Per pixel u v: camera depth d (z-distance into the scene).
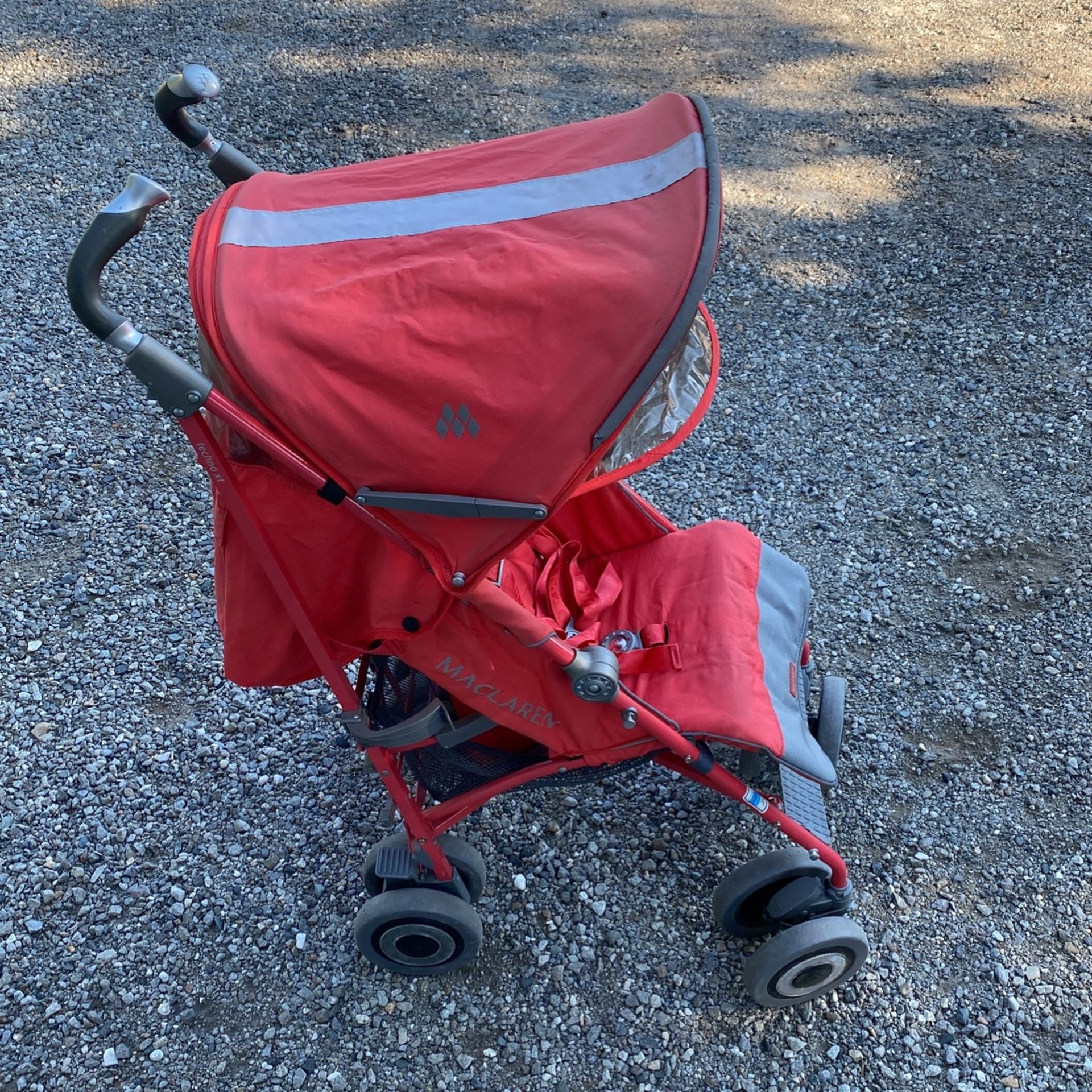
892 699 3.99
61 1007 3.10
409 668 3.04
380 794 3.66
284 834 3.55
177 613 4.21
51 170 6.53
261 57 7.91
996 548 4.55
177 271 5.80
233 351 2.05
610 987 3.20
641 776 3.77
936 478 4.89
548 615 3.14
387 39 8.33
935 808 3.65
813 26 8.80
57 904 3.33
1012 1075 2.99
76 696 3.89
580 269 2.09
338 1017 3.12
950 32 8.71
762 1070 3.02
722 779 2.85
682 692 2.86
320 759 3.76
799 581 3.39
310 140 6.90
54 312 5.53
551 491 2.18
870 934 3.32
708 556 3.27
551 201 2.27
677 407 2.49
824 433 5.14
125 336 1.96
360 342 2.09
